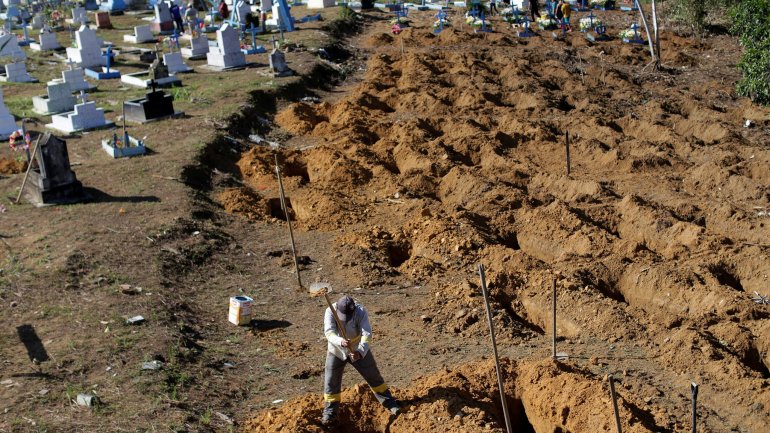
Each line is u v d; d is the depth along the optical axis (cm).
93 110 2342
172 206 1703
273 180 1978
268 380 1102
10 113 2488
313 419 977
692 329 1193
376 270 1479
